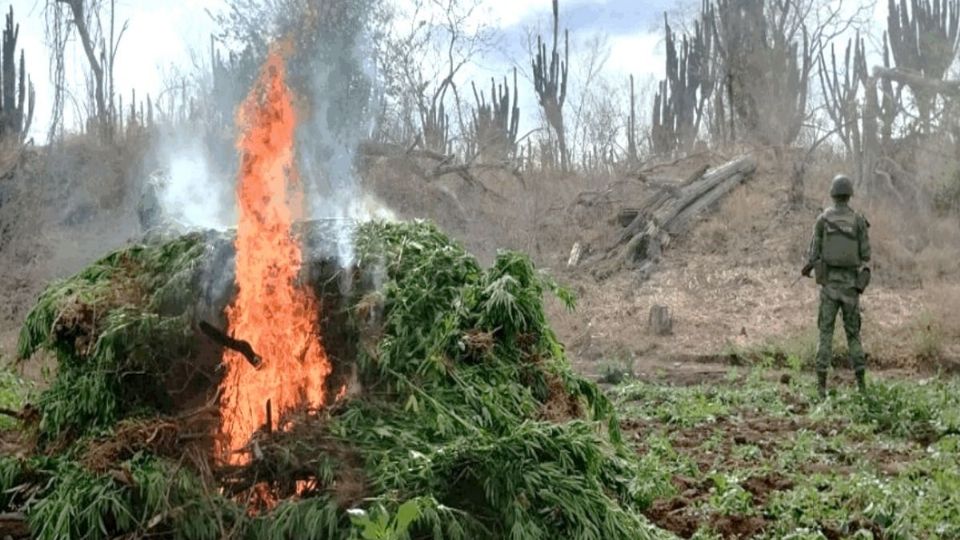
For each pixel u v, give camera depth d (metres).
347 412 6.55
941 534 8.41
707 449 11.71
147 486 6.18
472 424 6.52
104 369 6.85
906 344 19.44
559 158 36.81
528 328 7.31
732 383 17.00
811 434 12.41
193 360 6.93
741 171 28.27
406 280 7.11
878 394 14.20
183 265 7.09
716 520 8.67
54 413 6.91
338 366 6.98
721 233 25.81
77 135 31.20
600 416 7.50
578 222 27.52
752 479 10.09
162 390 6.95
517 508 6.09
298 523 6.05
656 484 9.30
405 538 5.81
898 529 8.35
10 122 32.53
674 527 8.54
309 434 6.39
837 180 15.21
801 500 9.03
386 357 6.79
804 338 19.47
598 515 6.25
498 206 27.39
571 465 6.36
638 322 21.84
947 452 11.28
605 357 19.84
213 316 6.95
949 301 21.14
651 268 24.61
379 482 6.14
